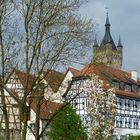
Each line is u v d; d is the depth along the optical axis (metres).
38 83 30.66
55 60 30.91
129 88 98.94
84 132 59.56
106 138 38.66
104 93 39.66
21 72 32.19
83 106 80.38
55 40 30.84
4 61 31.02
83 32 31.17
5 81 30.98
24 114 30.30
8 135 30.27
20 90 35.22
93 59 32.06
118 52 170.88
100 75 40.12
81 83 34.34
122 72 101.12
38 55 30.66
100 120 39.03
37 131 31.42
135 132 95.62
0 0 30.30
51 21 30.53
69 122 60.50
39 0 30.30
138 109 97.94
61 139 60.69
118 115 92.00
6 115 30.30
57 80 32.69
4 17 30.50
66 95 33.59
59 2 30.67
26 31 30.28
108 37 169.75
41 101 34.47
